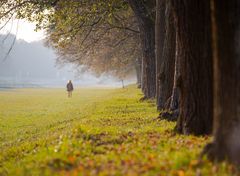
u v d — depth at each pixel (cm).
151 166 1202
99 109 4622
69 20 4541
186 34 1819
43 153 1652
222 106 1223
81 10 4606
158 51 3691
